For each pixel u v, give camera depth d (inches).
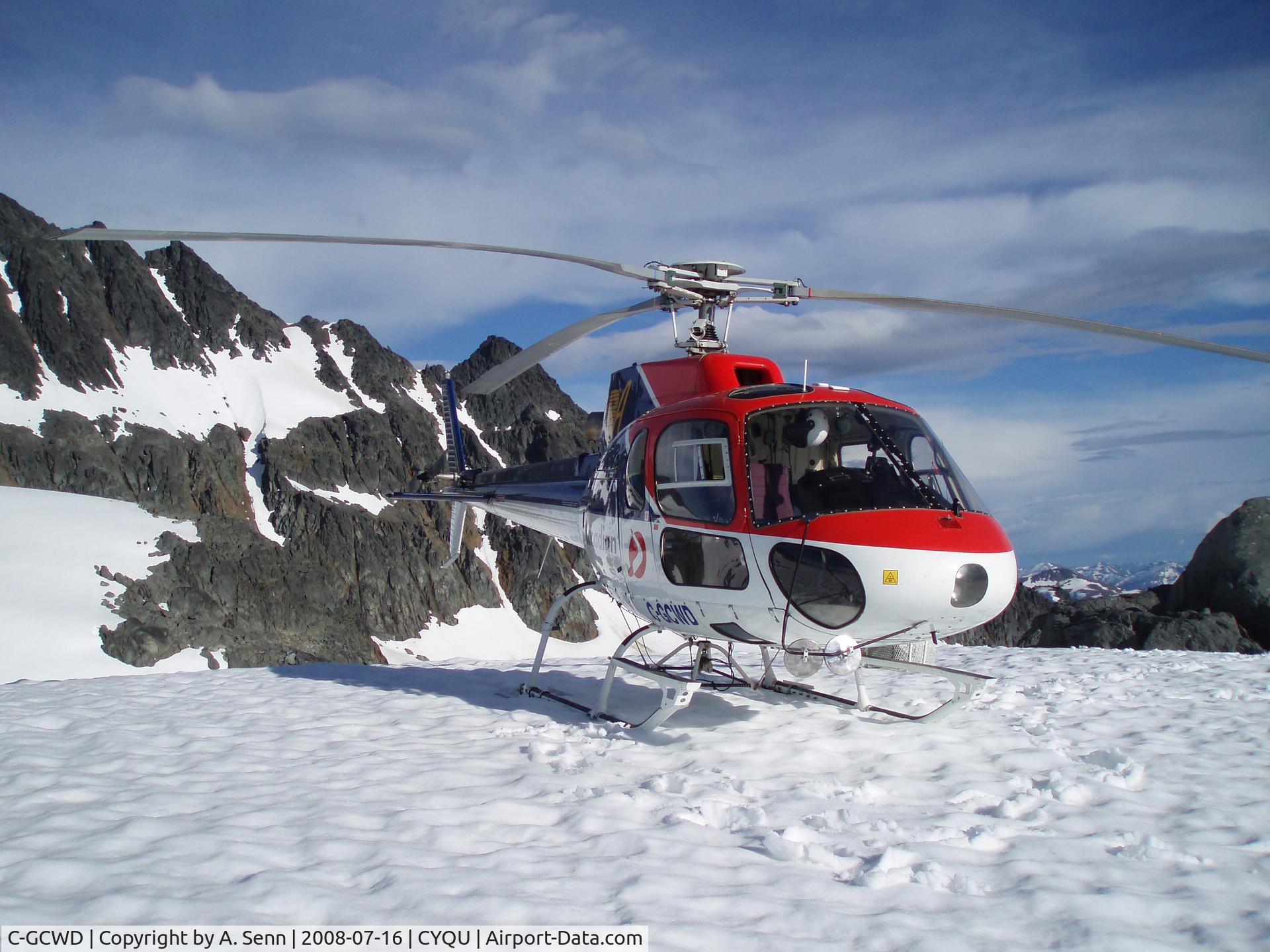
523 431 6407.5
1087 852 192.9
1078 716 347.3
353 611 4239.7
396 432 5880.9
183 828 193.9
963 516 263.7
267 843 184.1
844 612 256.1
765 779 250.8
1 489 3927.2
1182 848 190.4
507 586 5152.6
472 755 274.4
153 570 3602.4
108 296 5723.4
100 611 3189.0
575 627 5019.7
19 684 444.5
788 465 275.3
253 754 274.2
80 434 4522.6
